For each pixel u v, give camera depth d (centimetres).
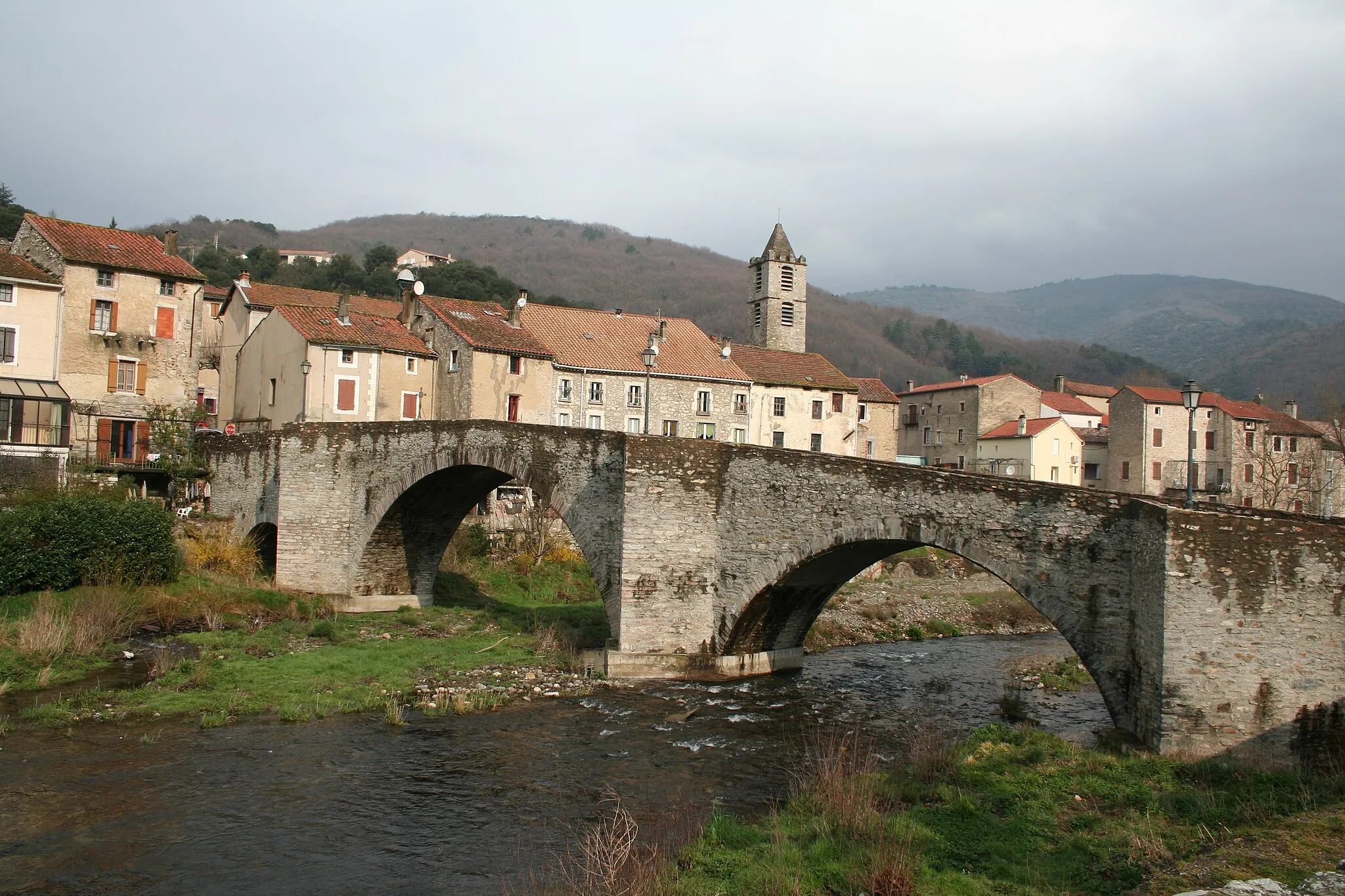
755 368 5872
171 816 1580
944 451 7419
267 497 3725
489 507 4762
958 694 2653
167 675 2423
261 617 3136
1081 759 1720
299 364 4500
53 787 1688
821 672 2955
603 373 5216
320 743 2000
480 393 4712
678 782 1809
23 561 2841
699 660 2698
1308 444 6419
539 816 1617
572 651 2895
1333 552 1684
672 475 2686
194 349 4588
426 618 3406
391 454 3384
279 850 1459
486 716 2259
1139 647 1811
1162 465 6438
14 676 2341
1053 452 6531
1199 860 1226
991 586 4912
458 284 9206
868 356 13675
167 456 4078
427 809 1645
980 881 1220
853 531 2339
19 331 4038
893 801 1570
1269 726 1673
